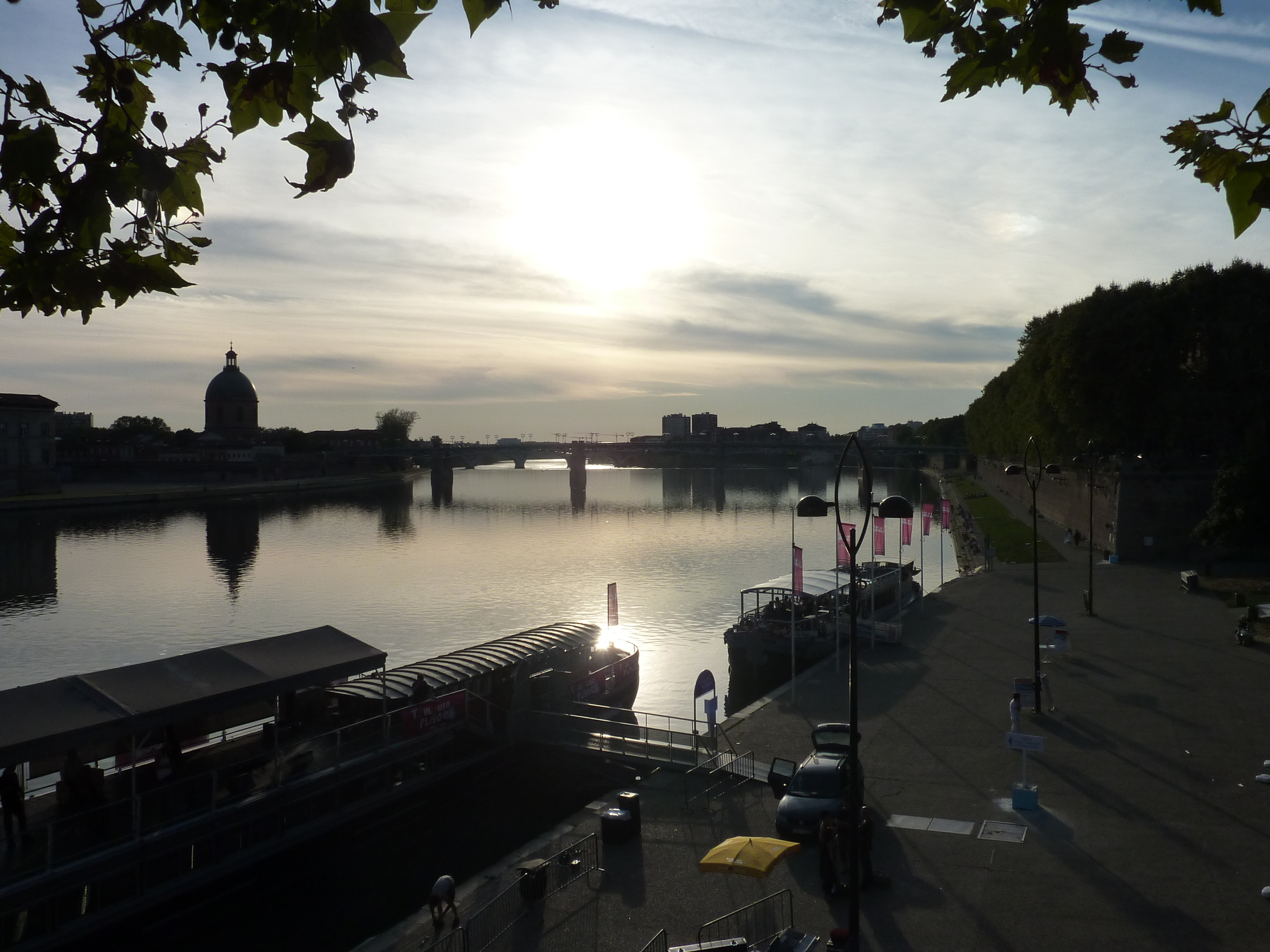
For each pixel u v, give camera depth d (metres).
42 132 5.32
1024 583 78.88
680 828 31.97
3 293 5.67
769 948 22.84
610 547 132.88
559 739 42.88
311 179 5.43
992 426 189.38
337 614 85.62
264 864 33.12
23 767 34.53
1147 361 93.44
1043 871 27.58
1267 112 6.05
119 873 29.05
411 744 39.06
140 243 5.78
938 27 5.67
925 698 46.41
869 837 26.86
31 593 98.62
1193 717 41.62
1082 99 5.79
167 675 35.38
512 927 25.47
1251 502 73.56
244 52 5.31
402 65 5.02
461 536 150.25
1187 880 26.75
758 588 66.62
